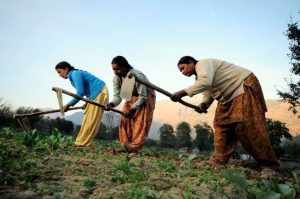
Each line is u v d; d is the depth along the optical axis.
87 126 6.25
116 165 4.07
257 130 4.46
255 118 4.49
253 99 4.54
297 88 23.19
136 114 5.68
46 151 5.00
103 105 5.76
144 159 5.13
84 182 3.05
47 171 3.42
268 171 4.40
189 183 3.55
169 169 4.27
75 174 3.46
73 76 6.18
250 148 4.55
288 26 23.39
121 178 3.37
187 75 4.84
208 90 4.84
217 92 4.70
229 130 4.80
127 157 4.88
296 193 3.29
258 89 4.61
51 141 5.46
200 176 4.00
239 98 4.55
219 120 4.80
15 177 3.01
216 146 4.89
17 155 4.18
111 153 5.59
